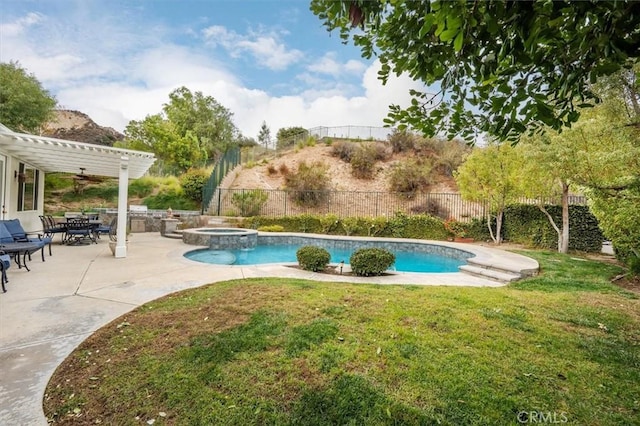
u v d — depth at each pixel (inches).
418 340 122.6
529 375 100.5
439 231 556.4
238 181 794.2
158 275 237.6
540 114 70.8
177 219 547.5
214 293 183.6
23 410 84.4
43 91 703.7
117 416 82.6
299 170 779.4
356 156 847.7
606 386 96.4
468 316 150.3
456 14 52.4
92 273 241.4
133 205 652.1
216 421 80.3
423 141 893.2
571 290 221.9
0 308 161.0
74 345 121.3
